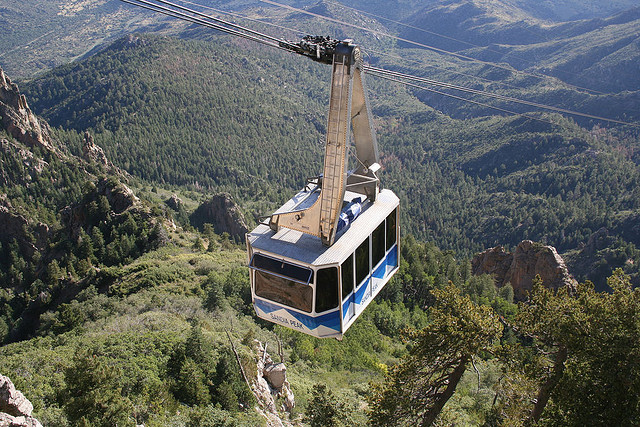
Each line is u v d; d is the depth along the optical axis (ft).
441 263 333.21
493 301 258.57
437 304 90.43
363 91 56.85
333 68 49.75
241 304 200.75
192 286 221.87
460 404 123.65
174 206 518.37
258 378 118.42
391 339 219.20
